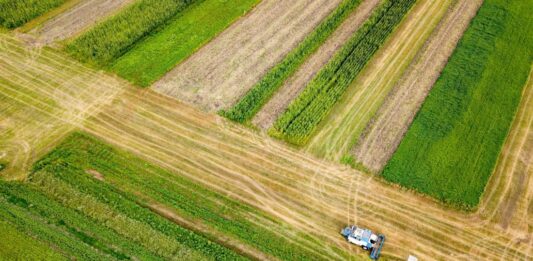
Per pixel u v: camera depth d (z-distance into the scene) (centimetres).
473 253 3469
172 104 4544
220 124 4356
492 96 4509
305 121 4312
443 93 4541
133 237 3578
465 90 4559
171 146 4200
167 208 3772
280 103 4512
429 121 4300
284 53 5012
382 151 4097
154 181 3956
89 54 5009
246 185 3916
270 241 3572
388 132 4244
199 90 4662
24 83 4766
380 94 4569
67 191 3859
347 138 4203
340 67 4794
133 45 5147
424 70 4800
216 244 3519
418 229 3606
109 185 3922
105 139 4269
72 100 4600
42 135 4300
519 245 3500
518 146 4122
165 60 4969
